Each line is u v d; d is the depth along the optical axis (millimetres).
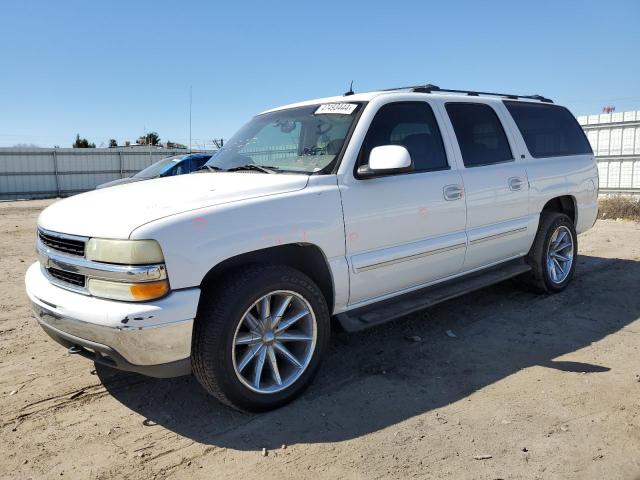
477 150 4660
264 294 3160
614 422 3041
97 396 3572
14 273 7332
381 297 3928
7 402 3494
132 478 2680
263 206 3209
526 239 5098
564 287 5629
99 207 3242
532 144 5277
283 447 2908
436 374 3770
